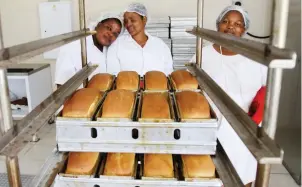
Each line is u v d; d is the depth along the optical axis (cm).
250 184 179
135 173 79
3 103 60
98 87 104
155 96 91
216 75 175
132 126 70
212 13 337
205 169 77
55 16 335
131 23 213
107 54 217
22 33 356
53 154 83
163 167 78
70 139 71
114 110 76
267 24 335
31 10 347
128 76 110
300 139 245
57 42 74
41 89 336
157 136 70
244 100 175
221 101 79
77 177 75
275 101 55
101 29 208
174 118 75
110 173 78
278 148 51
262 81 177
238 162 163
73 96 83
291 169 260
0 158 53
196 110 76
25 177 229
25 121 66
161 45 232
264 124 57
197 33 106
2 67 48
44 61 364
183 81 105
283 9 51
